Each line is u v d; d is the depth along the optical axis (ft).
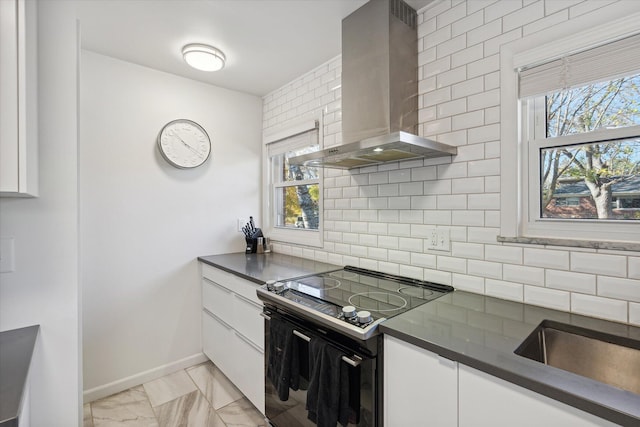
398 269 5.83
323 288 5.12
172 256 7.85
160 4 5.24
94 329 6.74
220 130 8.70
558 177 4.14
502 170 4.40
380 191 6.13
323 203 7.45
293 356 4.55
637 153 3.57
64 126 3.96
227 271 6.84
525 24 4.17
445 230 5.09
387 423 3.55
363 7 5.32
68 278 3.99
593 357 3.32
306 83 7.95
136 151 7.29
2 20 2.92
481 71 4.62
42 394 3.84
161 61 7.20
